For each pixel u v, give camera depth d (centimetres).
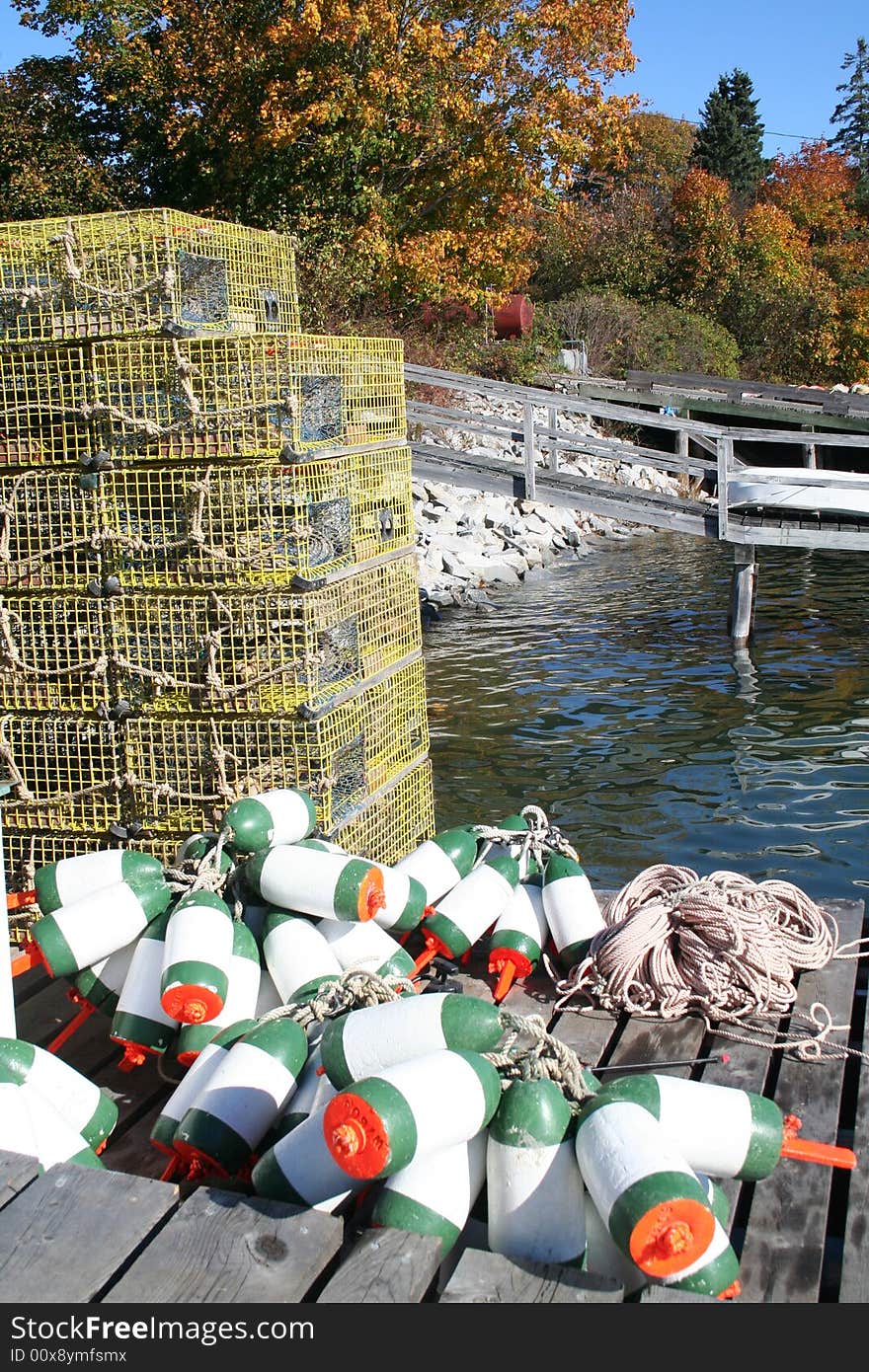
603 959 402
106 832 484
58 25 2167
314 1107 308
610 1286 257
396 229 2267
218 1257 262
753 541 1323
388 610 547
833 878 730
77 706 481
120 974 383
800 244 4012
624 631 1412
